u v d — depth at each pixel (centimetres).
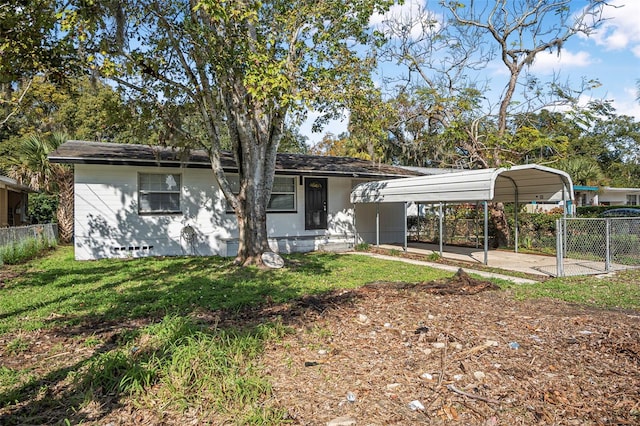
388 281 762
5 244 1023
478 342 418
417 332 449
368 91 952
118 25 741
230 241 1227
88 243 1107
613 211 2167
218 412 287
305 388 322
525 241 1414
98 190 1117
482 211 1543
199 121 1217
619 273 874
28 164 1491
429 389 319
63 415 289
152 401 300
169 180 1205
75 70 805
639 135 3878
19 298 626
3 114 1424
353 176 1431
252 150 962
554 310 554
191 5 836
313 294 645
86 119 2403
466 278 736
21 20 680
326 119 1105
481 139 1645
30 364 377
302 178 1411
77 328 482
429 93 1642
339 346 412
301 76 872
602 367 357
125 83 854
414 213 1867
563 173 1065
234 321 498
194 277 805
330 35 923
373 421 275
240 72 772
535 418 277
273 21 941
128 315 533
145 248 1168
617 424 269
